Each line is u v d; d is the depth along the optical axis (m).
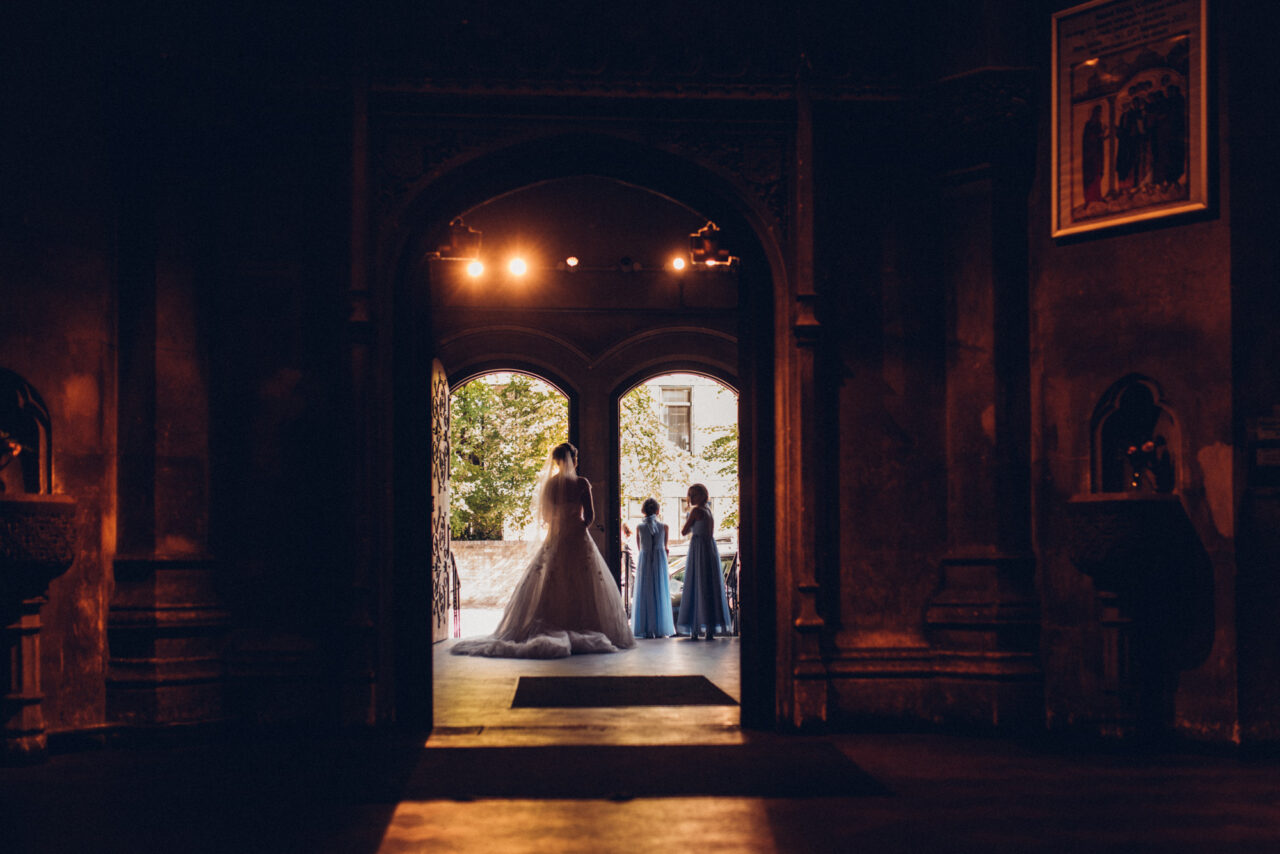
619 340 11.46
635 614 11.39
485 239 11.19
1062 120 5.86
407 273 6.00
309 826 3.97
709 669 8.45
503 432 20.70
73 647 5.47
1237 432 5.30
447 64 5.93
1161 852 3.63
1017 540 5.87
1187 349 5.45
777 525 6.03
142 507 5.69
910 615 6.02
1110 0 5.72
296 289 5.97
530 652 9.30
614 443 11.46
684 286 11.45
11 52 5.36
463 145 5.98
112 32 5.77
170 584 5.68
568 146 6.05
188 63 5.71
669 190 6.22
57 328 5.50
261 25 5.94
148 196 5.81
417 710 5.86
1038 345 5.95
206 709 5.67
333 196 6.00
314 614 5.82
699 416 24.61
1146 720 5.42
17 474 5.40
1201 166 5.42
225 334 5.94
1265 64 5.46
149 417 5.71
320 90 5.93
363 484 5.75
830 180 6.15
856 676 5.90
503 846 3.70
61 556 5.04
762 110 6.08
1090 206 5.75
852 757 5.22
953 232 6.11
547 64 5.97
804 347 5.94
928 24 6.12
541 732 5.84
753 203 6.07
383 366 5.89
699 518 11.05
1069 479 5.78
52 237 5.50
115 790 4.55
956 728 5.81
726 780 4.72
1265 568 5.29
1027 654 5.78
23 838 3.81
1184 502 5.41
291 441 5.90
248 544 5.86
